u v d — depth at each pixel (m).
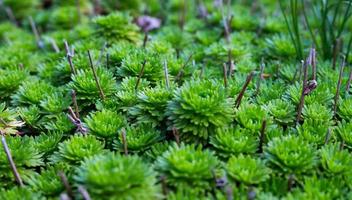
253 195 0.26
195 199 0.26
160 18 0.53
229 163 0.27
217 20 0.46
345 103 0.32
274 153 0.28
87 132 0.31
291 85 0.35
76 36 0.44
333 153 0.28
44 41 0.45
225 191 0.27
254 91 0.34
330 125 0.31
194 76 0.35
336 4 0.40
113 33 0.41
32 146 0.30
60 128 0.32
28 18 0.53
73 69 0.34
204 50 0.40
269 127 0.30
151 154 0.29
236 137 0.29
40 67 0.39
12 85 0.35
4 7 0.54
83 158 0.29
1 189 0.28
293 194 0.26
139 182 0.25
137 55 0.35
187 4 0.53
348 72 0.37
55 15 0.49
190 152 0.27
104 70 0.34
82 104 0.33
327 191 0.27
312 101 0.32
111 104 0.33
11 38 0.48
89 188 0.25
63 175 0.27
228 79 0.35
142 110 0.31
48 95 0.34
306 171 0.28
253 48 0.42
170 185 0.27
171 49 0.39
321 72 0.36
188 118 0.29
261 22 0.46
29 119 0.32
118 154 0.27
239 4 0.54
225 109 0.29
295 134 0.30
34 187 0.28
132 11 0.52
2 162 0.28
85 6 0.53
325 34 0.39
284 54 0.40
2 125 0.31
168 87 0.32
